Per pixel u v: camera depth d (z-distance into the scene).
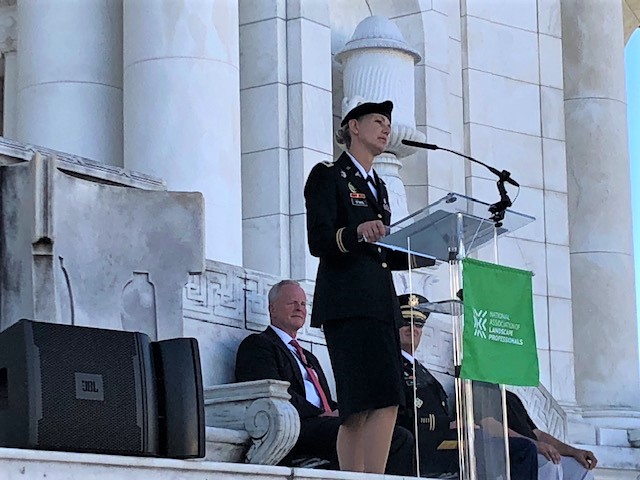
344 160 8.57
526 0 20.11
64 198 7.86
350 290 8.26
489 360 8.45
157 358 6.83
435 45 18.52
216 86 13.80
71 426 6.36
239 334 11.30
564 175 19.95
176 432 6.76
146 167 13.59
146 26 13.86
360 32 17.09
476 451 8.59
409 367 11.21
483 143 19.23
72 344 6.46
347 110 16.77
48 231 7.63
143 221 8.27
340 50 17.47
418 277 16.53
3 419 6.36
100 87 15.05
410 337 11.34
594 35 20.89
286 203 16.03
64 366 6.39
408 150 17.00
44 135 14.90
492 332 8.49
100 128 14.98
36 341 6.35
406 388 11.02
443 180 18.30
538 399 15.84
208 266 11.11
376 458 8.29
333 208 8.38
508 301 8.63
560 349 19.48
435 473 10.52
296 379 10.72
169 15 13.81
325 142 16.39
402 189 16.81
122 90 15.16
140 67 13.84
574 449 12.79
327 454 10.11
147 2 13.89
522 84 19.83
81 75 15.02
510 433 11.45
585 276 20.38
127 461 6.30
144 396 6.62
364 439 8.34
